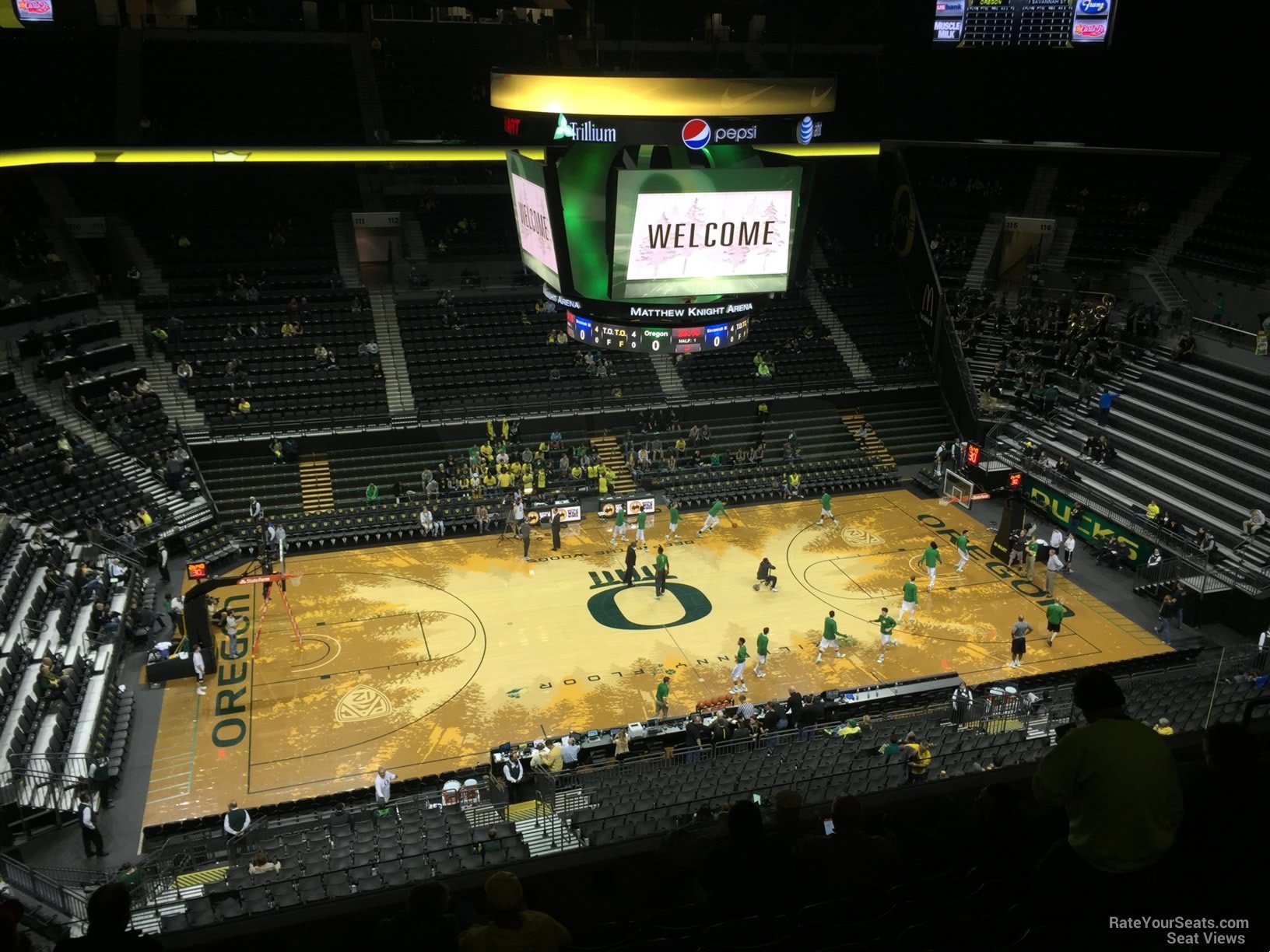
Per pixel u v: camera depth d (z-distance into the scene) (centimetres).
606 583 3544
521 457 4253
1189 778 612
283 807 2384
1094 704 568
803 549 3825
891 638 3175
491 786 2480
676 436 4528
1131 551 3653
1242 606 3253
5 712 2423
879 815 809
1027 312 4844
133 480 3672
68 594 2956
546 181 2412
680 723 2650
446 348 4572
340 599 3419
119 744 2575
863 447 4609
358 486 4066
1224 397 4009
